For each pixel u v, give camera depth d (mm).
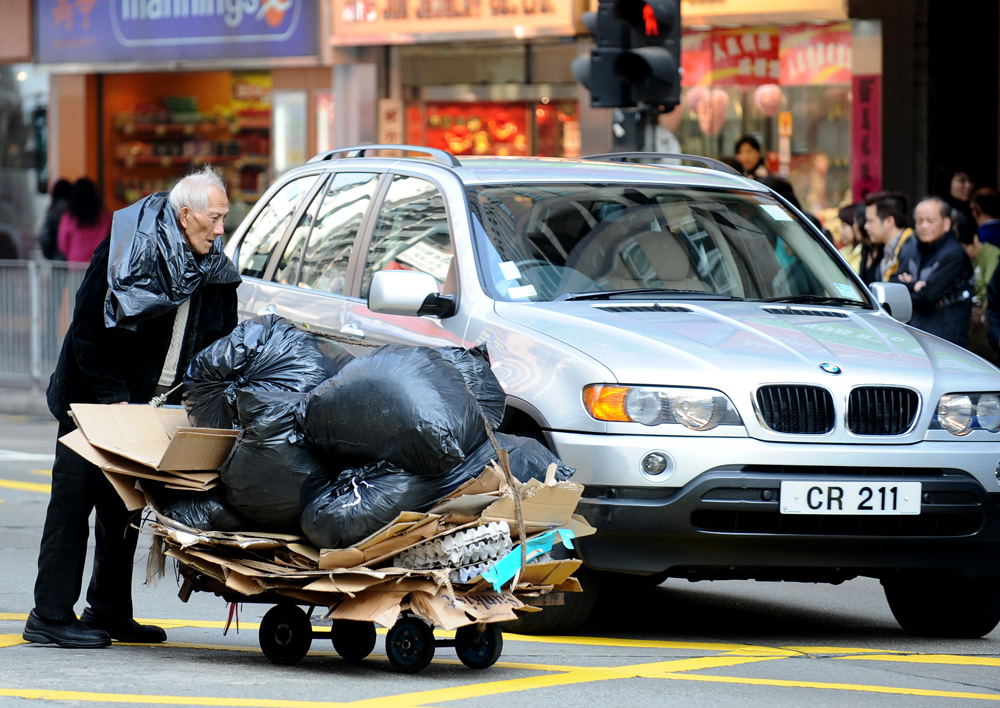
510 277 21359
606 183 23578
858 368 19812
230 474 16531
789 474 19062
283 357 16828
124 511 18188
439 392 16062
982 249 35219
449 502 16047
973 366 20828
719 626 21406
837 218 47781
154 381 17984
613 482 18859
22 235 67875
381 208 23641
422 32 55188
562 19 52375
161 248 17469
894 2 47031
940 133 48594
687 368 19203
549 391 19406
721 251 22969
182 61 61562
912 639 20859
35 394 49000
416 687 15844
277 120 60906
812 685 16781
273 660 17016
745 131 48781
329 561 15891
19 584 22953
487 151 56000
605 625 21141
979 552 20000
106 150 65688
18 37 66188
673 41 32562
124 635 18609
